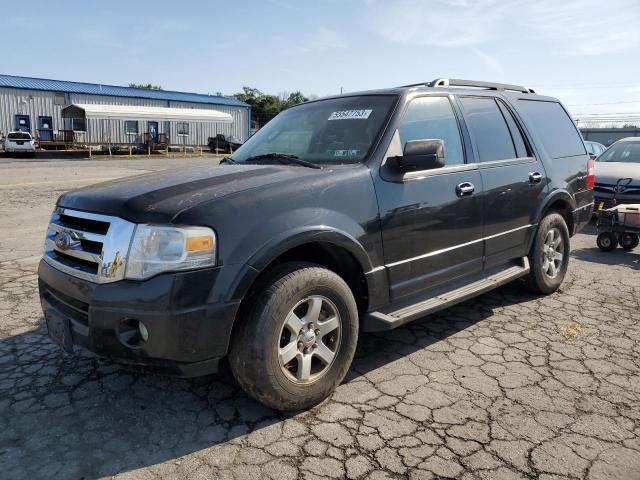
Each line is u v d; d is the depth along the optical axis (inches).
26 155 1202.0
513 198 175.0
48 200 448.5
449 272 152.7
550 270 202.2
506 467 99.3
